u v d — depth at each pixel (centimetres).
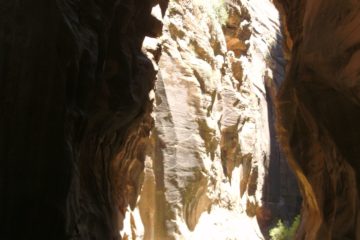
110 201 1145
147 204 2133
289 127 1183
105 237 1007
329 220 1032
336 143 933
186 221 2258
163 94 2273
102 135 1086
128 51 1143
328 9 909
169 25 2362
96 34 945
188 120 2330
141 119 1275
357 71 809
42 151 791
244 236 2562
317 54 916
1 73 796
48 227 773
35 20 813
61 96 802
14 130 790
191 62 2427
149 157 2161
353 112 912
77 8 894
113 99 1086
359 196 879
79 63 852
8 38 803
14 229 768
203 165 2327
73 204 838
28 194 779
